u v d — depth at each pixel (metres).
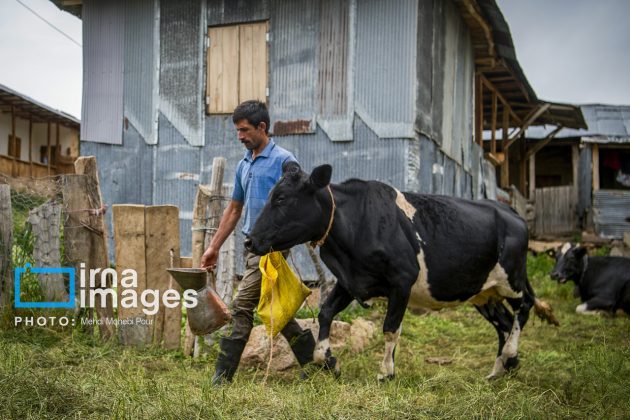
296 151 9.71
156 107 10.57
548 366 5.81
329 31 9.52
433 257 5.04
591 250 17.41
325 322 4.85
